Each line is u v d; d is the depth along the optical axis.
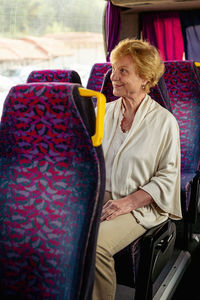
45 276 1.35
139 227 1.93
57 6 3.57
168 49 5.13
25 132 1.35
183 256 2.89
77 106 1.24
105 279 1.72
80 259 1.29
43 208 1.35
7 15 3.10
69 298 1.31
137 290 1.83
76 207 1.30
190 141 2.93
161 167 2.03
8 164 1.41
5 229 1.40
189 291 2.57
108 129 2.16
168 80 2.94
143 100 2.09
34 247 1.36
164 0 4.03
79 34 3.94
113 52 2.07
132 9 4.60
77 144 1.29
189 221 2.82
